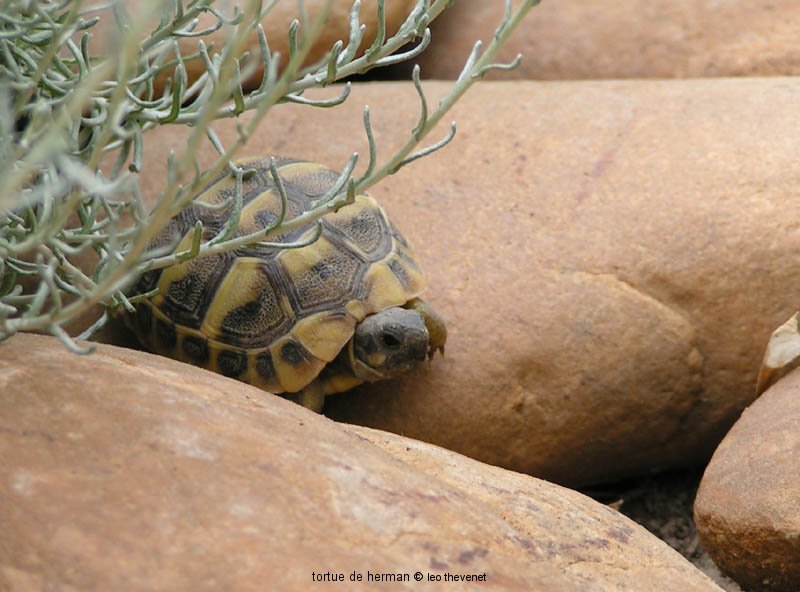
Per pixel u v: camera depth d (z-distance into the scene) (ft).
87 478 7.41
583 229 14.84
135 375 8.58
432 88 17.40
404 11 17.90
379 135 16.44
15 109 8.63
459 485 9.33
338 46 9.00
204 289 13.69
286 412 8.98
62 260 8.95
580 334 14.30
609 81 17.29
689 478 15.75
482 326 14.39
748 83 16.55
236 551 7.15
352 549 7.45
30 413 7.83
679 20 19.79
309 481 7.88
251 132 7.18
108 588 6.75
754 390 14.55
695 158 15.16
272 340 13.52
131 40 5.98
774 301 14.37
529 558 8.15
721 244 14.47
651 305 14.43
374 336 13.64
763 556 11.34
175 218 14.06
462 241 15.06
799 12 19.54
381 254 14.14
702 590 8.92
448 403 14.25
